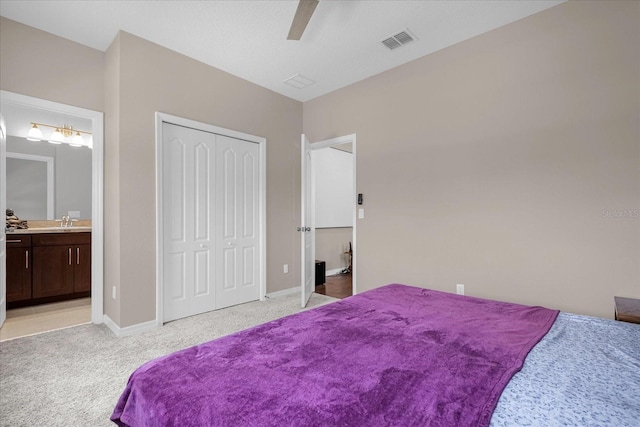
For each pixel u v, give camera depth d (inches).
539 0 90.2
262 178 150.1
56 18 97.6
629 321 67.3
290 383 35.8
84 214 178.5
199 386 35.3
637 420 29.8
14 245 130.7
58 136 165.2
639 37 80.0
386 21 100.1
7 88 96.5
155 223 112.0
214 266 132.3
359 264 142.4
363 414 30.2
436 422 29.2
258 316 124.8
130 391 38.4
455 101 112.9
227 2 91.4
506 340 49.6
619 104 82.4
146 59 110.3
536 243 95.3
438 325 56.4
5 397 68.2
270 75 138.8
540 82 94.8
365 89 141.5
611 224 83.5
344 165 241.4
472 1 90.7
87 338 100.7
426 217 120.4
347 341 48.6
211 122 129.7
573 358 43.8
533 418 30.2
